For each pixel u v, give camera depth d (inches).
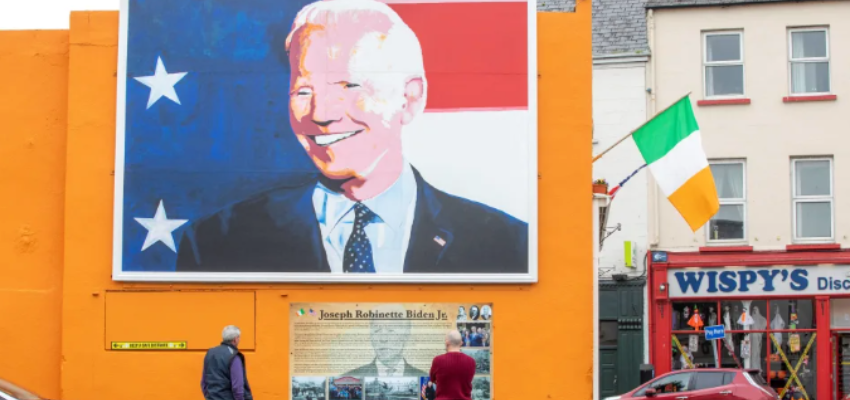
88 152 529.3
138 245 522.6
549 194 524.1
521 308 518.3
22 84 542.6
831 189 967.0
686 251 978.1
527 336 517.0
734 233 977.5
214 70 532.4
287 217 523.8
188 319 520.4
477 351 516.4
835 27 977.5
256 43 533.3
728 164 986.7
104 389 517.7
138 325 520.4
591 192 525.7
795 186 976.3
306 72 530.6
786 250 959.0
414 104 526.6
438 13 530.3
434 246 519.2
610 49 1010.7
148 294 522.3
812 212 970.7
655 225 983.0
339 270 520.1
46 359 528.1
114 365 519.2
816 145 971.3
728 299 950.4
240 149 527.8
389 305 519.2
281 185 525.3
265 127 528.7
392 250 519.8
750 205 974.4
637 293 975.0
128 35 533.0
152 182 525.7
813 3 980.6
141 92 530.3
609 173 1000.2
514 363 515.8
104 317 521.0
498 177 522.0
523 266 518.0
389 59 530.0
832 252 946.1
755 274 944.3
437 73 527.8
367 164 524.4
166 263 522.0
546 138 526.9
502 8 530.0
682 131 576.7
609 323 984.3
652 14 1011.9
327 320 519.2
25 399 398.6
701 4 997.2
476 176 522.0
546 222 522.9
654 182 989.2
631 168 996.6
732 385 755.4
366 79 528.7
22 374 526.9
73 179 527.5
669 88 1000.9
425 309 518.9
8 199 536.1
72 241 524.4
